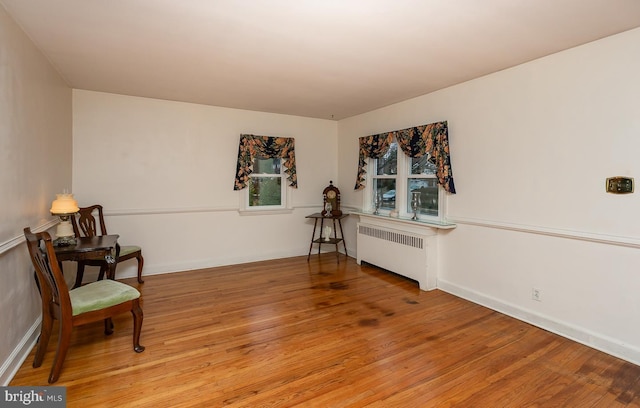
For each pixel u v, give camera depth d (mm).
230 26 2154
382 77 3201
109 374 2061
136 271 4113
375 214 4520
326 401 1829
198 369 2131
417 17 2014
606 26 2127
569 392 1916
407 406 1792
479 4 1863
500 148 3012
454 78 3221
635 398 1863
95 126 3807
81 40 2383
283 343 2477
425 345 2451
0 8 1908
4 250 1873
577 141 2471
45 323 2102
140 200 4094
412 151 3908
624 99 2221
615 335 2311
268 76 3180
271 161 5039
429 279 3666
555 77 2588
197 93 3832
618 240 2256
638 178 2174
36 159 2525
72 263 3611
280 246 5121
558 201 2600
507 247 2994
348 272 4363
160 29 2203
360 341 2510
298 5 1885
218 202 4582
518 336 2596
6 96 1987
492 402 1828
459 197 3438
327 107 4520
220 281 3951
